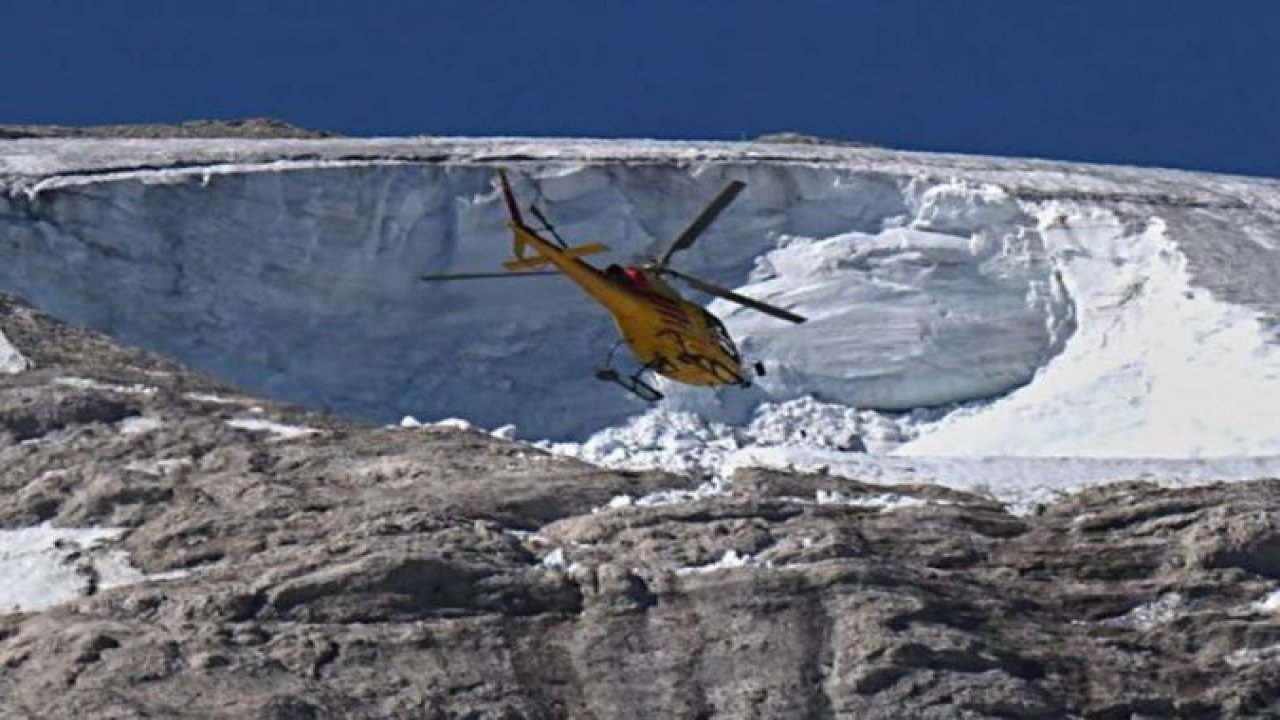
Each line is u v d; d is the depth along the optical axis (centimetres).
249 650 12719
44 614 13075
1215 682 13525
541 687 12888
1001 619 13638
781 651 13138
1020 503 15038
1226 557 14212
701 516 14100
